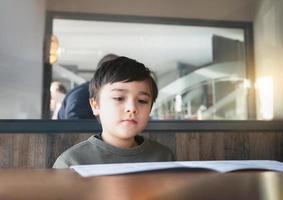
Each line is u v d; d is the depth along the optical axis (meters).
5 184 0.43
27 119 1.38
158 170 0.53
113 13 1.86
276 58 1.80
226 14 1.95
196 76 1.92
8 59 1.65
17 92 1.63
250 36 1.93
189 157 1.44
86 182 0.44
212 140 1.47
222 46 1.95
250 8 1.94
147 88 0.87
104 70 0.89
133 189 0.40
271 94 1.78
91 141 0.84
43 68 1.72
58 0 1.79
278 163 0.64
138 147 0.85
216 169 0.54
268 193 0.39
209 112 1.85
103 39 1.85
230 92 1.91
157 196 0.37
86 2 1.83
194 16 1.94
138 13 1.89
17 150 1.29
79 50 1.81
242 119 1.62
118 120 0.83
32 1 1.73
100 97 0.88
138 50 1.89
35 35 1.72
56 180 0.45
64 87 1.72
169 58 1.91
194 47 1.94
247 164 0.60
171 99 1.84
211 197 0.37
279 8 1.81
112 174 0.49
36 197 0.36
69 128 1.36
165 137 1.43
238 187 0.42
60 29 1.79
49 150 1.32
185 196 0.37
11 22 1.68
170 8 1.92
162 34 1.92
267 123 1.56
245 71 1.92
